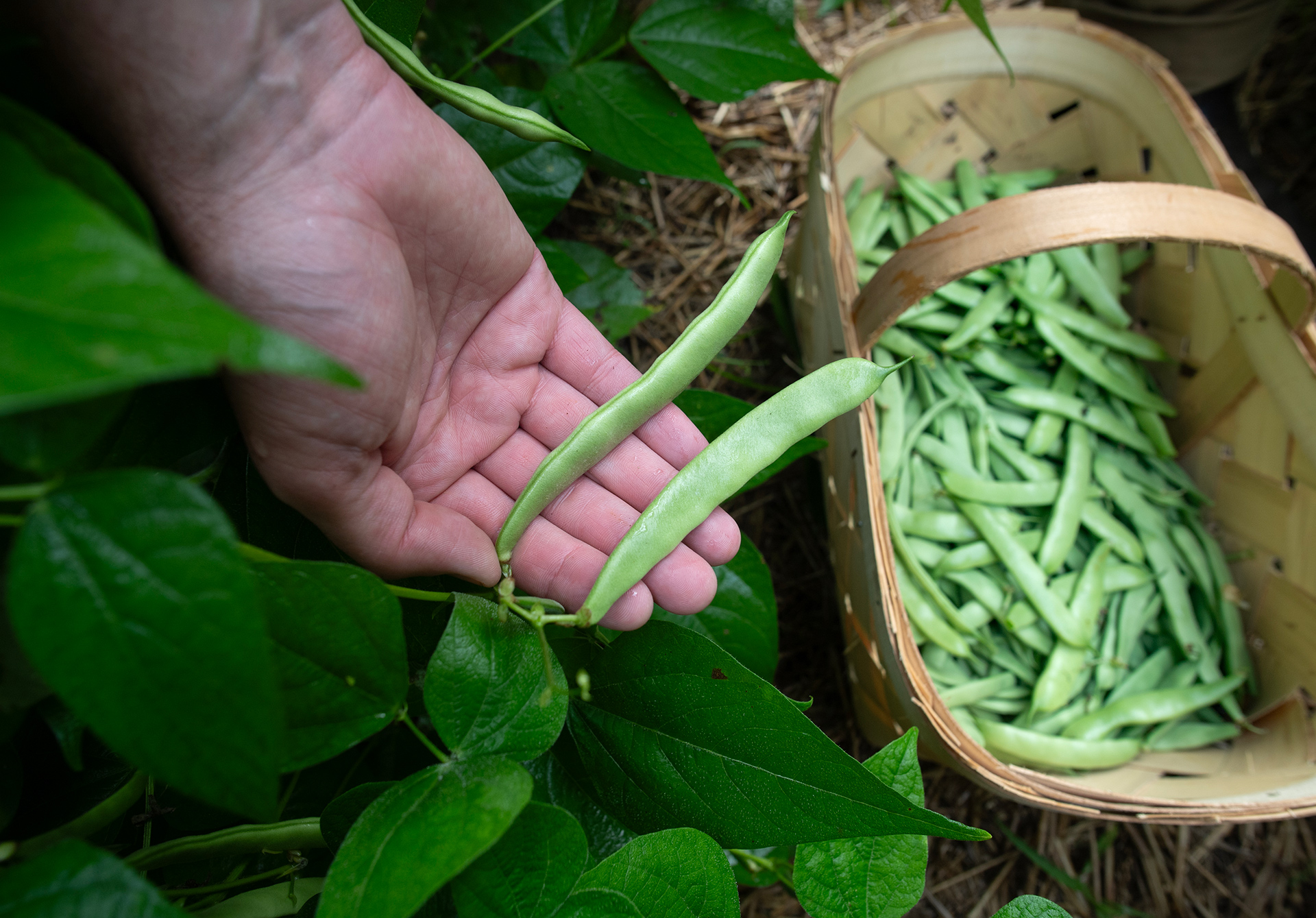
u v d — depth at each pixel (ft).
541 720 1.05
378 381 1.09
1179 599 1.89
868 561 1.56
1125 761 1.82
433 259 1.18
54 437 0.79
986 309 1.97
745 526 2.06
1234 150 2.49
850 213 2.10
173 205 1.02
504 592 1.08
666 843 1.05
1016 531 1.88
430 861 0.91
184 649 0.77
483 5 1.54
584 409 1.36
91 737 1.13
